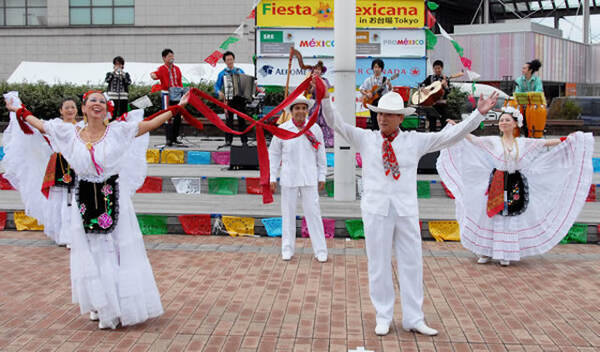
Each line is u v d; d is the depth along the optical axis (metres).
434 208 8.84
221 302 5.61
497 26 25.02
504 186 6.80
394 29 12.67
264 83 12.59
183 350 4.53
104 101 4.91
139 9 24.42
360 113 12.86
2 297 5.75
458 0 31.02
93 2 24.78
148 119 5.05
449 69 25.20
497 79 24.56
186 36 24.28
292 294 5.85
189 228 8.20
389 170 4.81
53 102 16.92
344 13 8.74
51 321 5.13
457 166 7.04
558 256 7.36
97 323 5.09
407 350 4.57
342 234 8.07
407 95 11.13
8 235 8.21
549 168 6.87
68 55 24.98
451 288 6.11
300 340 4.73
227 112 12.09
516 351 4.55
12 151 7.31
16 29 25.06
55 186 7.25
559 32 26.81
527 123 10.84
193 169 11.06
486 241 6.92
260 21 12.48
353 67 8.88
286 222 7.02
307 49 12.54
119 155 4.90
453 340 4.76
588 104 18.45
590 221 8.01
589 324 5.12
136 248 4.97
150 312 4.97
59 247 7.63
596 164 11.22
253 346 4.61
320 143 7.00
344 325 5.07
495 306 5.57
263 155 5.49
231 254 7.27
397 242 4.90
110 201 4.86
